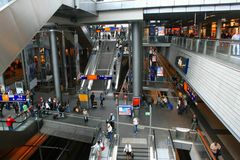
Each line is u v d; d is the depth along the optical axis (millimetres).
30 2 8094
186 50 18250
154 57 28594
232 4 15984
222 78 10102
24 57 23594
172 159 12734
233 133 8859
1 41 6277
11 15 6809
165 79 25766
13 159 15594
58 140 20562
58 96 22094
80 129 16281
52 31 21203
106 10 17422
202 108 20641
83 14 16719
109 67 29516
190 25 38938
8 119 14188
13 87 24188
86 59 36156
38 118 16938
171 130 16172
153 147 13914
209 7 16297
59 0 11062
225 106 9695
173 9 16766
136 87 21188
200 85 13672
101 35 45906
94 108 20828
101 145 13398
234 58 9523
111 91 25281
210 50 12930
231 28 30203
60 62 27812
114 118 17844
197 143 13555
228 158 12688
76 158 18938
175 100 23312
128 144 14391
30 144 17547
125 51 34656
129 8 16953
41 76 29141
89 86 26094
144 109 20656
